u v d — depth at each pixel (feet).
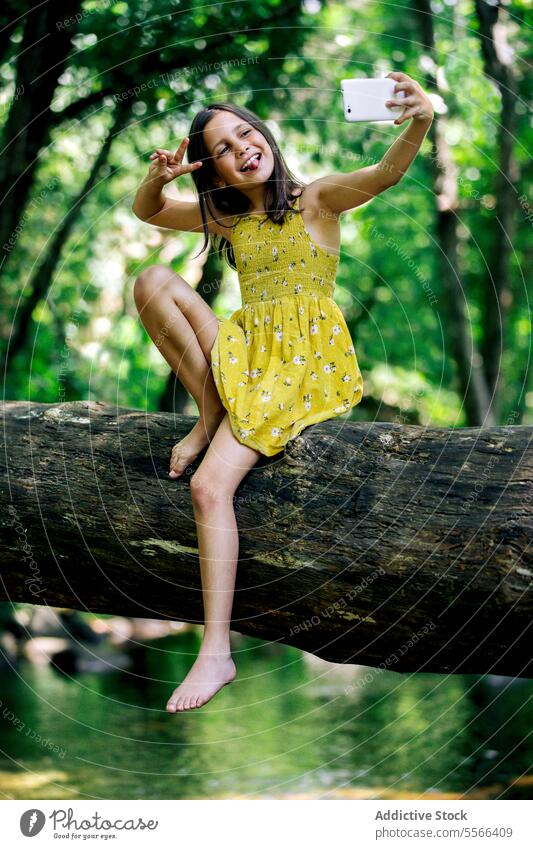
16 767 15.46
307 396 9.73
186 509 9.66
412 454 9.40
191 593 9.80
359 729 17.75
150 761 15.83
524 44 31.89
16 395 30.81
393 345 44.14
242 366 9.61
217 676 8.82
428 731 17.40
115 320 34.09
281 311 9.89
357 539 8.99
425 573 8.71
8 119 24.89
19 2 23.93
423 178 35.53
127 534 9.81
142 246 33.55
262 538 9.23
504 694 19.89
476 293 38.37
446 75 32.14
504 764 15.26
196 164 10.19
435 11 31.81
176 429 10.38
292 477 9.38
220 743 16.97
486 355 33.06
